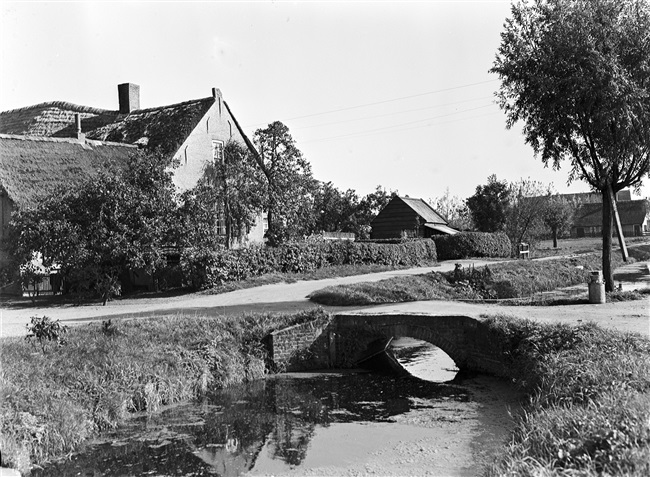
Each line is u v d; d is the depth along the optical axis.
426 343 19.73
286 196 32.12
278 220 32.28
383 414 11.32
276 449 9.60
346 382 14.10
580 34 16.38
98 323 14.39
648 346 10.02
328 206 57.94
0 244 24.64
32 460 9.02
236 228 30.41
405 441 9.75
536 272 28.16
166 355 12.95
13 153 26.20
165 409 11.87
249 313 16.20
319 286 23.84
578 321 12.80
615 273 29.23
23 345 11.91
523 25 17.88
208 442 9.96
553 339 11.53
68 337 12.73
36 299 22.91
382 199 60.75
